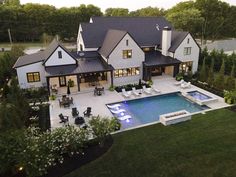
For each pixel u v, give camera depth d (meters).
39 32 83.62
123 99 27.70
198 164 15.07
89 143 17.55
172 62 34.47
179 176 14.04
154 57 36.50
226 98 25.91
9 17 80.00
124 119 22.75
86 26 37.53
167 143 17.75
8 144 13.23
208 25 92.06
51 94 28.89
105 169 14.92
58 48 29.75
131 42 32.25
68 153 16.02
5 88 27.38
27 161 12.81
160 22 42.16
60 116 21.59
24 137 14.09
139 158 15.95
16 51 43.22
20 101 21.70
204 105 25.98
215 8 96.94
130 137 18.91
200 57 40.81
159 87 31.86
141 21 41.12
